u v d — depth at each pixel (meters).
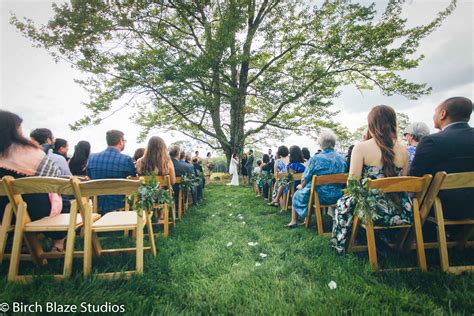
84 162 4.94
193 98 11.46
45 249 3.19
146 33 11.67
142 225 2.51
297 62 13.31
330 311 1.78
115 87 11.46
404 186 2.35
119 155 4.09
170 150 5.89
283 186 5.77
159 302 1.98
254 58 12.98
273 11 13.73
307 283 2.28
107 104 11.79
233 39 10.64
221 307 1.91
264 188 7.76
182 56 11.02
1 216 2.49
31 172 2.53
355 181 2.54
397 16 11.02
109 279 2.29
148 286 2.20
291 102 13.04
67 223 2.40
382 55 10.99
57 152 4.68
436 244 2.60
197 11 12.76
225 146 16.59
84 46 10.59
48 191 2.30
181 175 5.54
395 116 2.80
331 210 4.39
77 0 10.16
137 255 2.45
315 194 3.74
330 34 12.26
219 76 12.79
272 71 13.90
